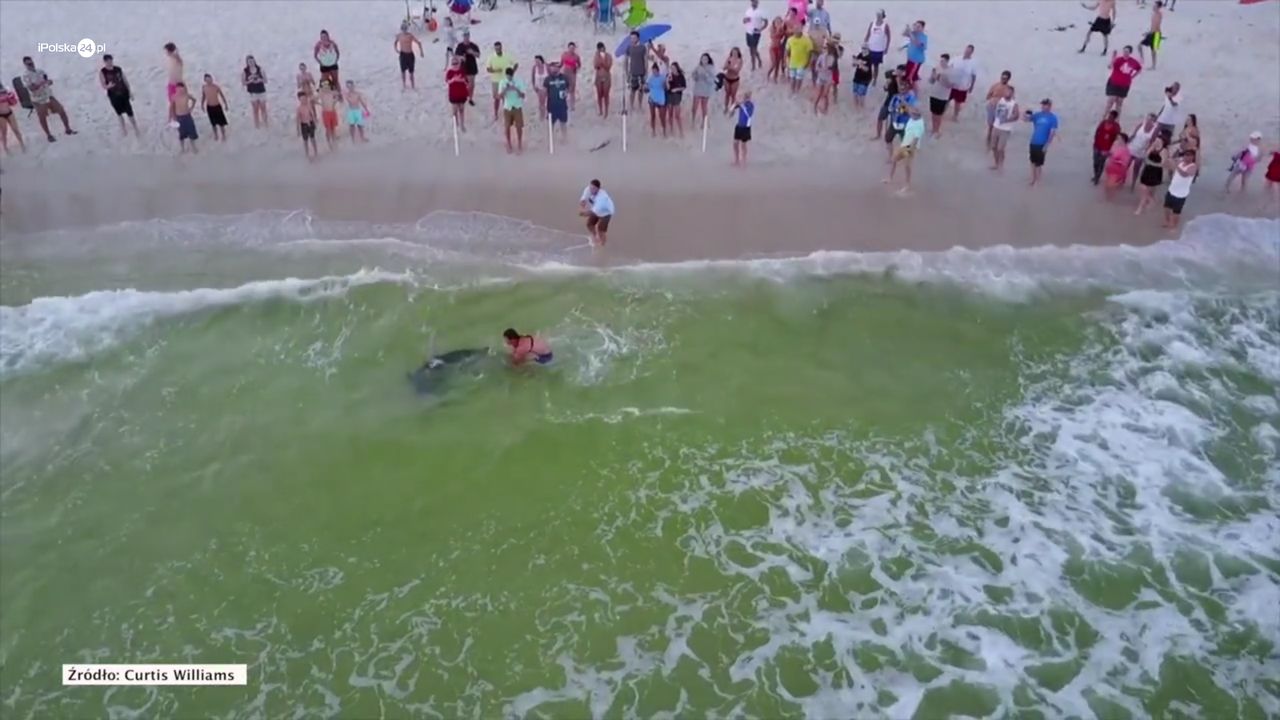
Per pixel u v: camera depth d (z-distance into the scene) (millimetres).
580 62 24734
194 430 15727
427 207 21172
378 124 24000
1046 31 28781
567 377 16734
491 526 14148
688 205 21328
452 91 23000
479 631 12742
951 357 17531
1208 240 20594
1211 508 14648
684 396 16422
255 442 15492
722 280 19125
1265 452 15672
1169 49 27766
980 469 15242
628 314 18203
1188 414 16391
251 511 14367
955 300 18875
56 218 20734
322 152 23047
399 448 15367
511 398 16328
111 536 14008
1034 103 25078
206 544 13883
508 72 22594
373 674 12219
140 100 24734
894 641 12664
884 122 23641
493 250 19828
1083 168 22828
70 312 18016
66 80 25484
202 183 21938
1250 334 18203
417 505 14453
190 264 19344
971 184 22203
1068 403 16609
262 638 12648
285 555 13727
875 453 15453
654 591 13266
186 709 11773
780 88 25484
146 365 16984
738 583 13383
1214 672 12359
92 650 12500
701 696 12008
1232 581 13508
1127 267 19812
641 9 23922
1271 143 23531
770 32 26484
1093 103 25047
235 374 16812
